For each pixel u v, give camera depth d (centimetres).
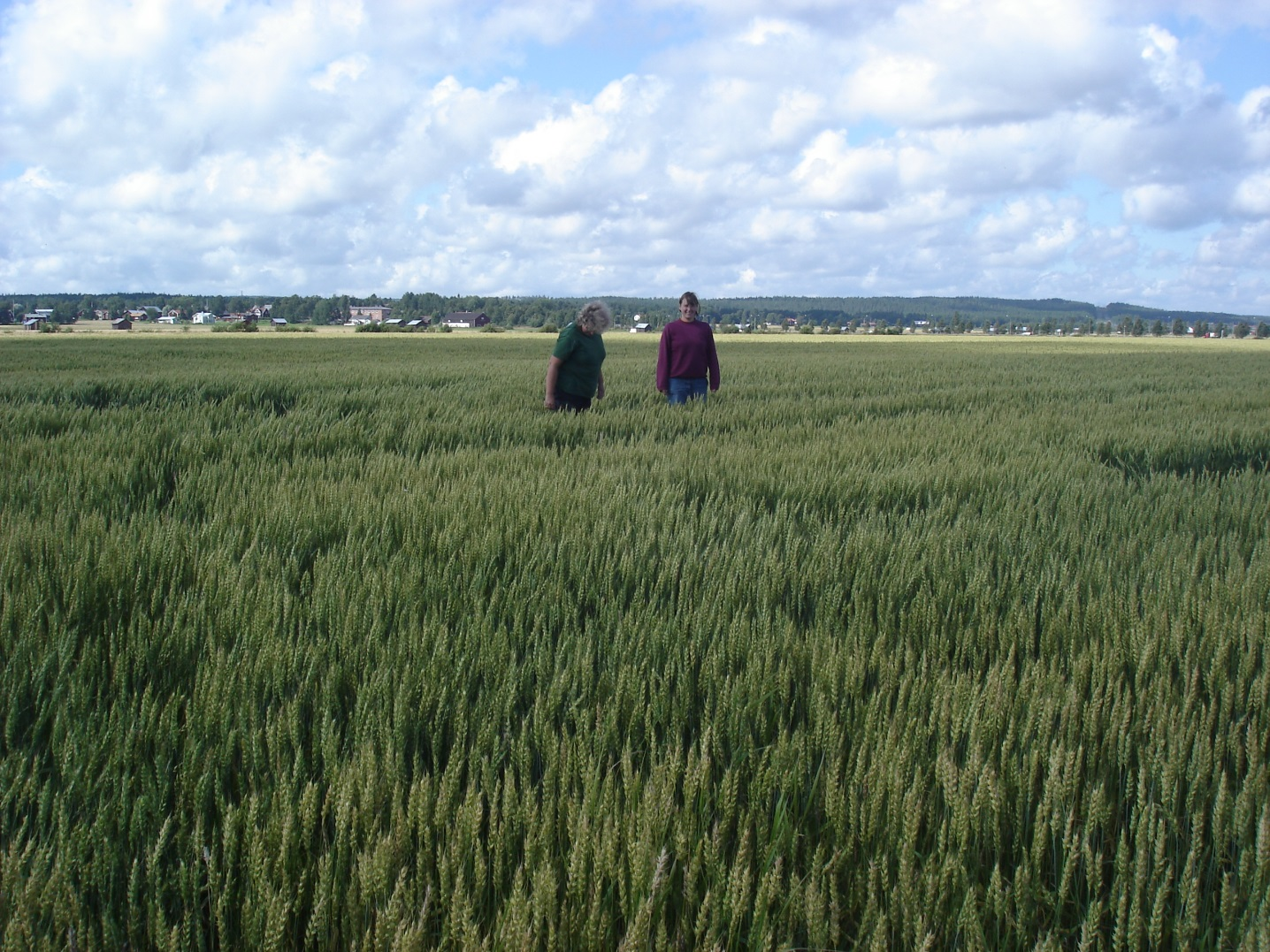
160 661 251
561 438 798
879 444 733
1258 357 3572
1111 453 793
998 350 4306
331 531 409
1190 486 588
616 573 349
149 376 1616
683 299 1041
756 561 351
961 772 195
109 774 189
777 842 171
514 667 243
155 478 555
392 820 168
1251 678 260
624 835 165
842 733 207
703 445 725
